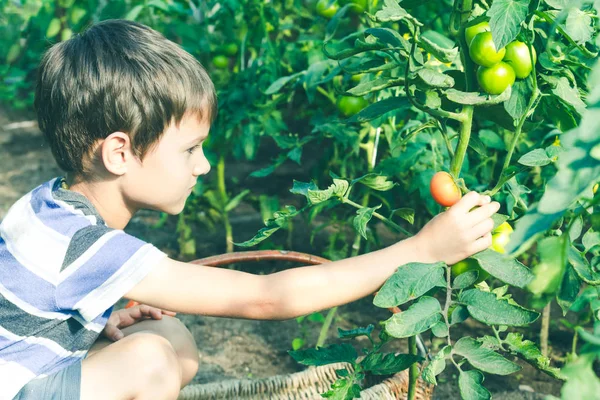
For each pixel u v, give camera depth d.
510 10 1.15
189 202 3.02
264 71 2.72
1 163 3.98
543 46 1.34
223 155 2.93
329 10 2.38
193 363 1.76
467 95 1.30
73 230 1.40
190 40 2.76
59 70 1.47
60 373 1.42
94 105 1.42
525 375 2.34
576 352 2.40
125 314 1.79
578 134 0.77
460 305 1.28
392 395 1.70
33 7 3.86
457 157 1.39
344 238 2.87
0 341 1.41
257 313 1.40
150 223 3.40
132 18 2.83
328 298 1.37
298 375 1.90
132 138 1.43
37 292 1.39
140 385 1.46
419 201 2.71
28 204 1.47
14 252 1.41
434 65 1.52
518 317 1.20
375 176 1.42
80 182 1.52
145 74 1.42
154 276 1.39
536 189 2.22
